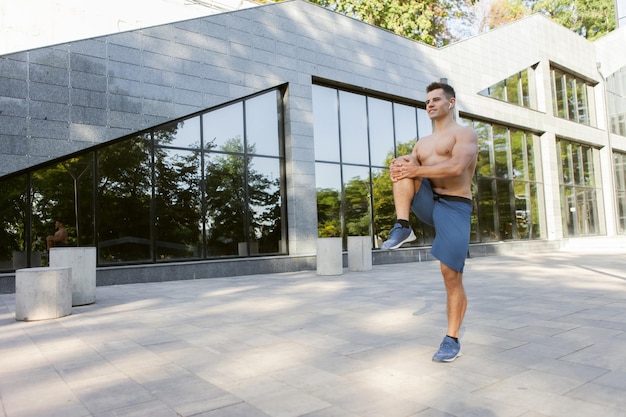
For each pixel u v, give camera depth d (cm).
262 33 1398
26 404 293
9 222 1010
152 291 926
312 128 1476
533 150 2402
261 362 383
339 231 1548
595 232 2736
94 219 1096
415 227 1814
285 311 643
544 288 842
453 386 308
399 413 262
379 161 1705
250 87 1359
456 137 346
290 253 1405
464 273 1186
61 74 1045
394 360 377
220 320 586
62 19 1195
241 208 1337
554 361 365
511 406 270
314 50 1513
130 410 279
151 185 1179
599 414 256
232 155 1332
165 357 408
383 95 1730
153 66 1180
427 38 2855
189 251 1229
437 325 520
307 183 1444
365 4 2764
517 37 2338
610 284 880
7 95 978
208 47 1283
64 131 1043
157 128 1198
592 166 2825
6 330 557
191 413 271
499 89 2220
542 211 2378
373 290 861
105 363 392
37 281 625
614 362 360
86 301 752
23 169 992
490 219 2088
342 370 353
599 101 2889
